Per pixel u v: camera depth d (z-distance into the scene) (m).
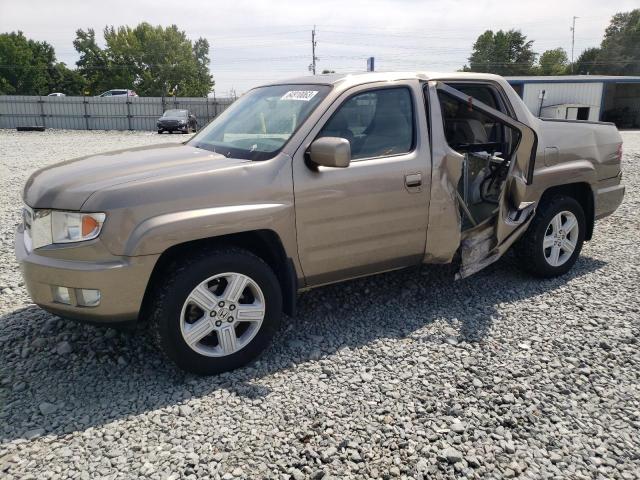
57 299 3.22
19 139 26.38
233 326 3.42
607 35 94.25
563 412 3.02
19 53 76.75
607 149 5.24
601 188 5.24
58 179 3.38
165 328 3.18
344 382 3.30
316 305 4.45
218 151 3.87
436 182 4.05
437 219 4.11
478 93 4.64
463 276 4.39
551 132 4.86
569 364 3.51
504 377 3.36
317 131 3.65
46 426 2.88
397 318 4.22
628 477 2.53
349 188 3.70
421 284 4.88
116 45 82.44
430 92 4.13
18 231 3.76
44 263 3.15
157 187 3.16
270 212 3.41
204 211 3.22
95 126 41.44
